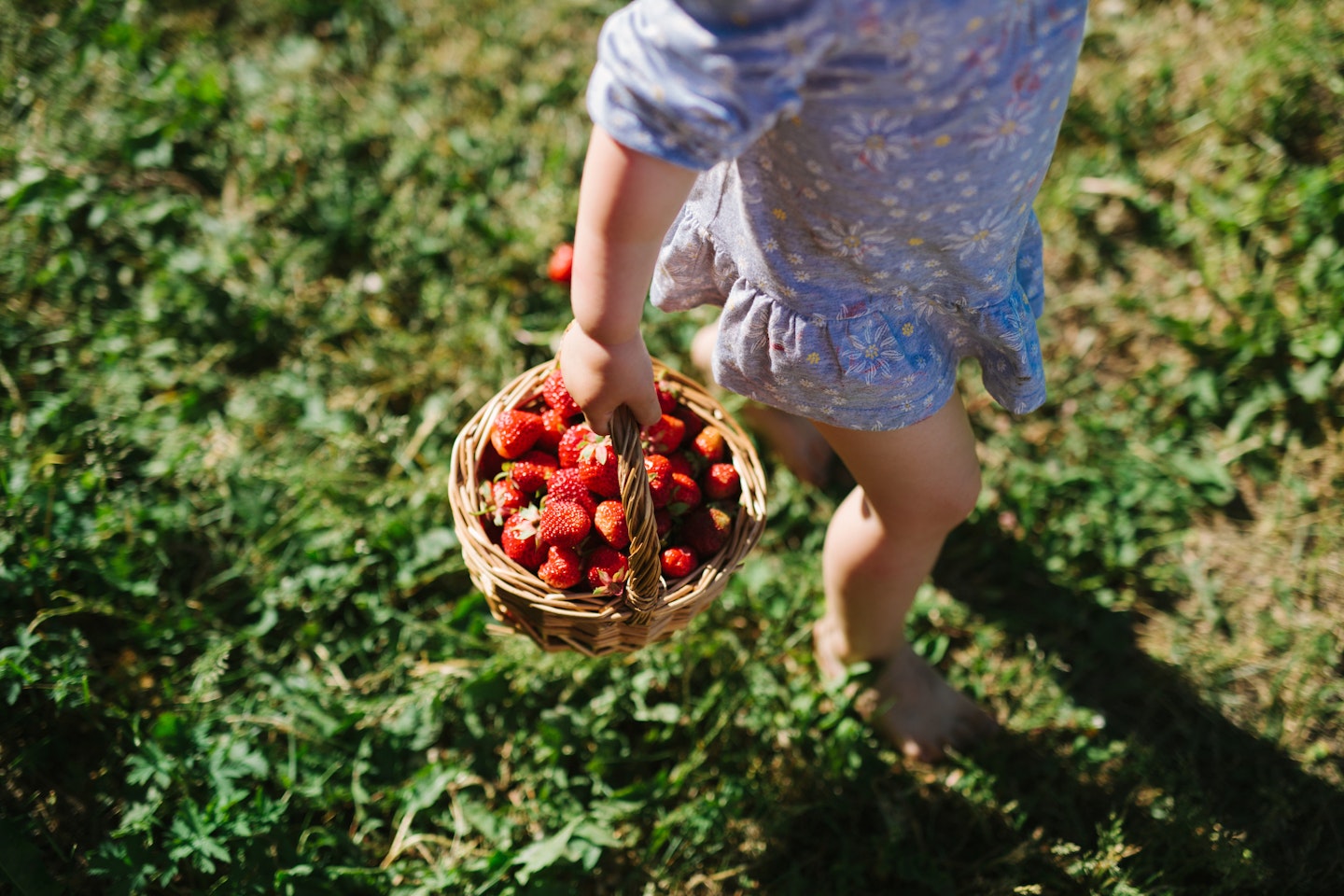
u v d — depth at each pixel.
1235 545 2.71
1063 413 2.91
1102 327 3.05
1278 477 2.80
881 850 2.21
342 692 2.36
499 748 2.33
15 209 2.93
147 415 2.66
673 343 2.92
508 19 3.60
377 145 3.28
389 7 3.58
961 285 1.54
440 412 2.77
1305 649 2.51
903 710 2.36
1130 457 2.81
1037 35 1.25
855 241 1.42
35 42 3.31
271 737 2.28
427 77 3.44
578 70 3.49
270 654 2.40
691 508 1.89
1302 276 2.99
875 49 1.18
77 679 2.20
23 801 2.11
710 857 2.22
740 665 2.43
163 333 2.83
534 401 2.00
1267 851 2.26
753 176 1.42
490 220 3.13
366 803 2.21
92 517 2.44
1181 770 2.35
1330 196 3.08
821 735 2.37
